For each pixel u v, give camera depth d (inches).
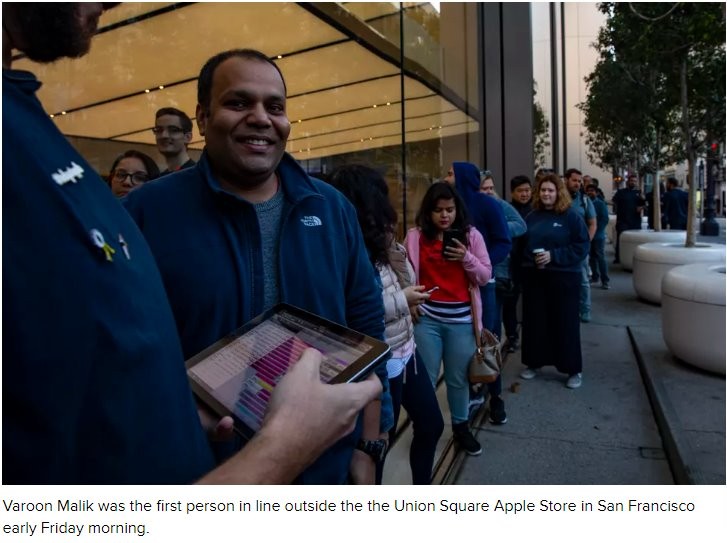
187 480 31.1
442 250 124.7
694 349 179.6
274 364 44.8
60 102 161.0
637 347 214.8
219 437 41.2
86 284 25.3
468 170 161.6
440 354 130.0
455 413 133.3
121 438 26.6
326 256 58.7
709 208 743.7
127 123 192.9
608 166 728.3
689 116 317.1
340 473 56.6
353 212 67.4
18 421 23.6
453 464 127.7
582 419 154.5
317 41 219.3
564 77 668.7
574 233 173.2
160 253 52.3
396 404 94.1
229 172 54.7
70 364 24.4
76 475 25.8
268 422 34.7
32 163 25.0
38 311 23.7
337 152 260.2
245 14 191.5
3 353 23.0
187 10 180.2
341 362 43.6
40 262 24.0
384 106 255.0
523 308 186.4
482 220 160.2
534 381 187.3
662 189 807.7
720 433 130.7
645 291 309.3
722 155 422.6
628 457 131.1
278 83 54.6
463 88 318.3
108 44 171.2
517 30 332.2
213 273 52.6
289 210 57.1
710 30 219.5
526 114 331.3
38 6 28.4
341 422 37.9
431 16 281.1
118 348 26.3
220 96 53.2
